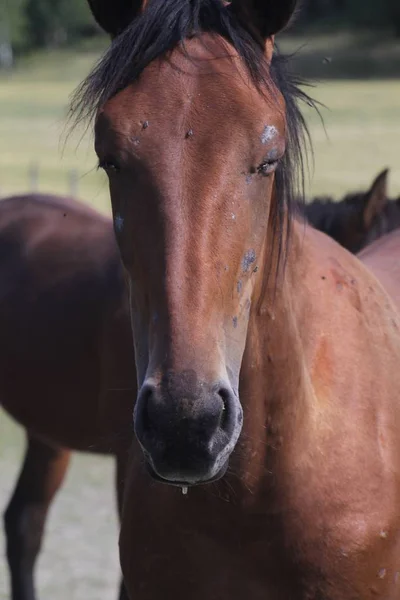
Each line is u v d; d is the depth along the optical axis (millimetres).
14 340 6070
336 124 44812
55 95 62625
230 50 3188
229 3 3400
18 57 85625
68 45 89312
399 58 71688
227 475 3434
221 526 3506
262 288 3338
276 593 3607
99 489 9180
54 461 6605
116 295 5254
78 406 5613
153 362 2893
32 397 5957
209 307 2906
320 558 3537
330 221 6789
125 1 3512
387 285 4645
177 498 3523
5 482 9203
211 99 3049
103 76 3260
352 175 29438
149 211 2986
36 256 6301
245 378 3375
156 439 2816
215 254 2947
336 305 3824
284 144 3172
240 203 3016
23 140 43375
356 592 3623
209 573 3617
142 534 3725
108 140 3082
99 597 6863
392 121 45688
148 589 3783
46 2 87375
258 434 3408
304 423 3477
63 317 5750
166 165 2979
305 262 3723
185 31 3176
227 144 3002
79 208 6762
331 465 3545
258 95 3107
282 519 3488
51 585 7078
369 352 3848
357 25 83438
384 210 6867
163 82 3096
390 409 3814
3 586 7344
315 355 3654
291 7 3346
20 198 7086
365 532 3574
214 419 2805
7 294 6270
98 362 5359
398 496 3723
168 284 2900
